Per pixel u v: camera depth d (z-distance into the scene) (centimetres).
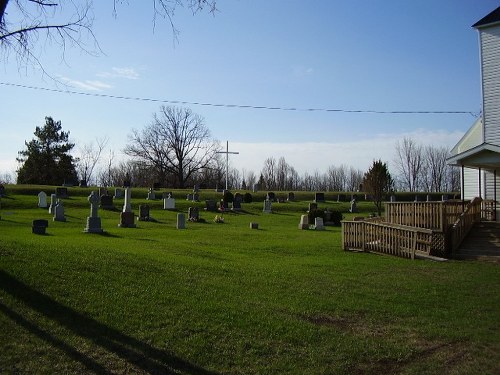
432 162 9900
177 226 2959
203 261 1466
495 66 2619
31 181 7831
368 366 737
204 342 762
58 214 2983
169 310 881
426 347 829
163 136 9956
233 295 1052
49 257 1098
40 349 666
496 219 2598
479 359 782
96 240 1869
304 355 759
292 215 4509
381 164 4309
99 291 929
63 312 798
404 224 2123
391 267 1650
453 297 1205
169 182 10138
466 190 2841
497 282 1424
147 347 721
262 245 2136
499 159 2222
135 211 4100
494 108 2620
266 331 838
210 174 10388
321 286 1245
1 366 612
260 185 10838
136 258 1303
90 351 683
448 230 2019
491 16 2662
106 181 10431
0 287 840
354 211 5122
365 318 981
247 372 684
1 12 878
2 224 2567
